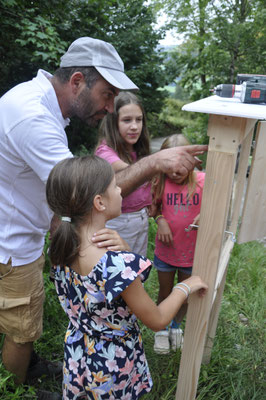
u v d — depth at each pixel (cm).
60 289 130
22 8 460
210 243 137
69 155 136
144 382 138
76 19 611
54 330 225
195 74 891
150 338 227
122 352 124
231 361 210
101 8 639
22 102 134
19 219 151
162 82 906
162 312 124
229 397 191
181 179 192
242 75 151
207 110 114
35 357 191
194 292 147
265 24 745
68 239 112
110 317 118
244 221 147
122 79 150
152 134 1355
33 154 133
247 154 180
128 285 110
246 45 786
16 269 156
